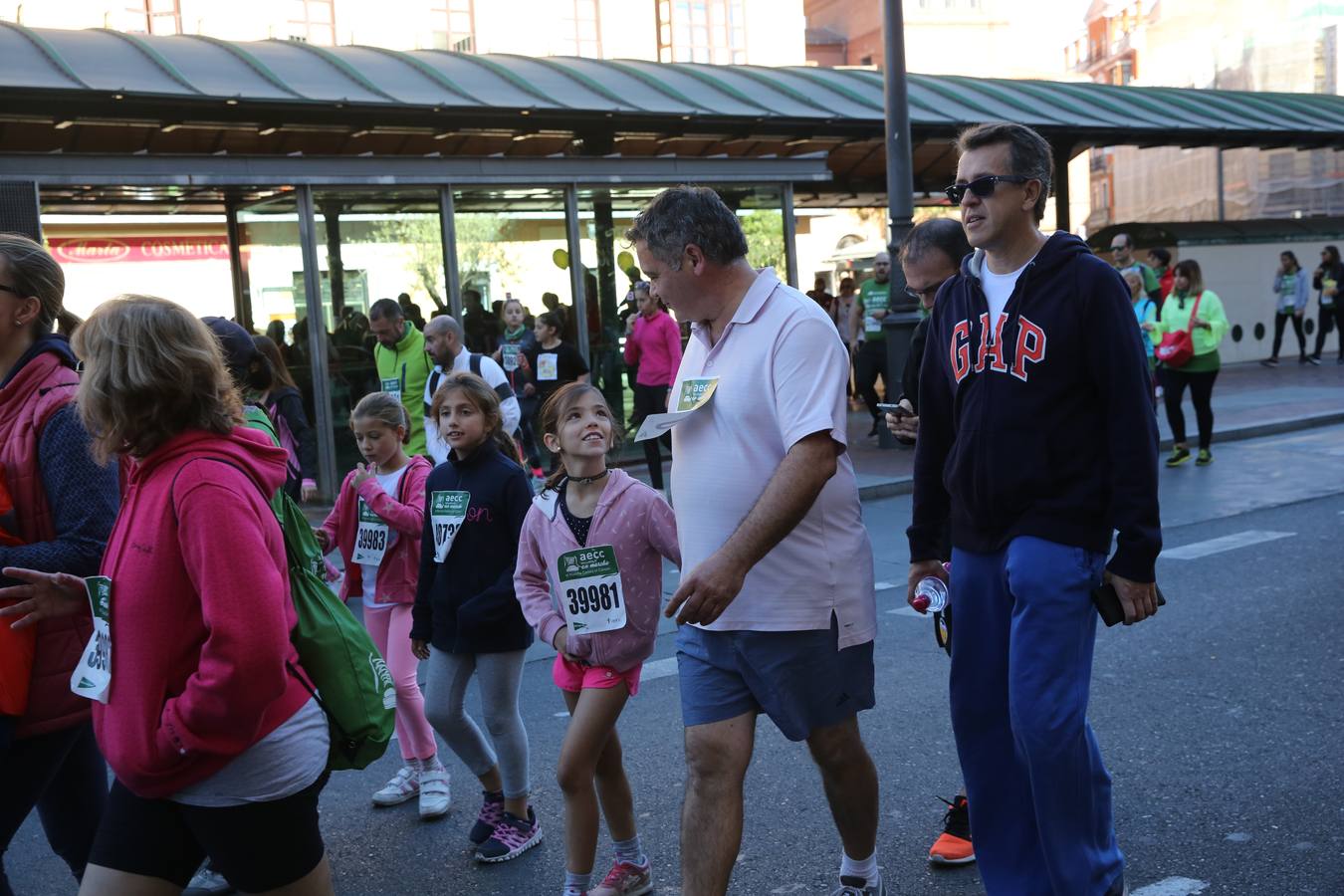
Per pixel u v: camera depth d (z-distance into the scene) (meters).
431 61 14.05
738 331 2.97
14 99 10.30
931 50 66.38
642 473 13.00
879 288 14.14
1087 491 2.93
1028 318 2.96
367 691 2.58
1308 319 23.61
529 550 3.70
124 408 2.29
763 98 15.48
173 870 2.45
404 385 8.33
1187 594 6.88
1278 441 13.14
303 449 5.84
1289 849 3.67
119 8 23.27
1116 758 4.51
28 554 2.73
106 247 20.14
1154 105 20.56
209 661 2.23
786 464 2.80
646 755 4.87
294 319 12.02
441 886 3.78
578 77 14.60
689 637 3.06
